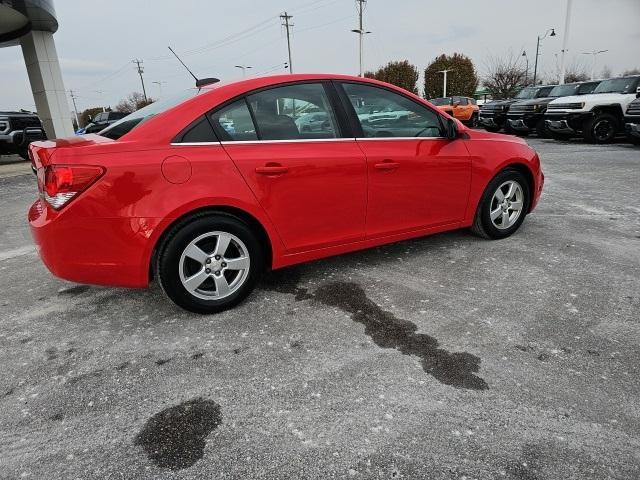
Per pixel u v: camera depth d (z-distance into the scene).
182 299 2.88
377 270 3.69
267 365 2.47
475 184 3.95
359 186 3.30
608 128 12.55
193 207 2.74
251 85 3.01
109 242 2.63
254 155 2.91
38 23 16.94
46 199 2.62
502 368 2.38
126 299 3.34
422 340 2.66
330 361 2.49
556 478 1.72
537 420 2.01
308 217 3.17
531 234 4.52
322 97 3.23
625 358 2.44
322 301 3.19
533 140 14.82
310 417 2.07
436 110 3.75
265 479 1.76
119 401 2.23
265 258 3.26
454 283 3.41
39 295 3.49
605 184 6.96
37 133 13.59
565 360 2.43
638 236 4.39
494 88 43.66
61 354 2.66
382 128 3.47
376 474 1.76
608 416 2.03
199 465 1.83
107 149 2.60
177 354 2.61
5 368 2.54
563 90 15.56
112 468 1.83
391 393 2.21
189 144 2.77
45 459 1.89
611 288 3.26
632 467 1.77
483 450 1.86
